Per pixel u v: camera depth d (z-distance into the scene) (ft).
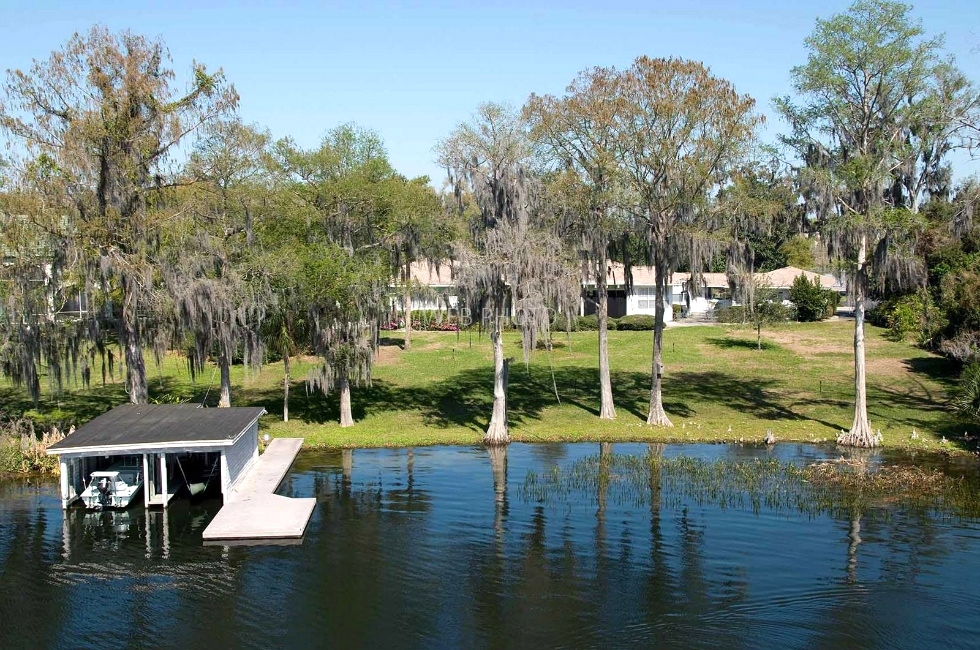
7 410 100.27
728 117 88.22
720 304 187.21
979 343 106.93
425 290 110.11
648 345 150.00
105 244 78.07
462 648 41.50
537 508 65.72
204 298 80.18
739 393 114.93
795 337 153.58
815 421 99.50
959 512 63.10
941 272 125.18
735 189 91.20
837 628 43.39
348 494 70.54
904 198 98.99
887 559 53.11
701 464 79.56
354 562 53.57
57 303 82.69
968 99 85.30
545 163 96.53
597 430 96.63
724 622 44.21
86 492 66.54
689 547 55.93
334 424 101.09
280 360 140.36
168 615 45.52
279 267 88.63
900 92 85.81
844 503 65.77
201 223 87.61
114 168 77.30
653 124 90.79
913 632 42.96
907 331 145.28
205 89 83.92
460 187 90.02
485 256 85.76
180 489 73.10
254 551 55.98
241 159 88.38
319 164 99.91
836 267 93.20
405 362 138.72
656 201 92.68
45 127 77.10
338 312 93.04
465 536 58.85
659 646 41.57
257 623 44.45
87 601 47.52
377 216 103.24
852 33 83.76
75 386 111.04
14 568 52.80
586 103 91.66
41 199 75.46
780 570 51.52
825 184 84.28
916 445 86.79
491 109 87.25
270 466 78.64
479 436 94.63
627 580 50.19
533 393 117.50
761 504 65.82
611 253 100.99
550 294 85.46
